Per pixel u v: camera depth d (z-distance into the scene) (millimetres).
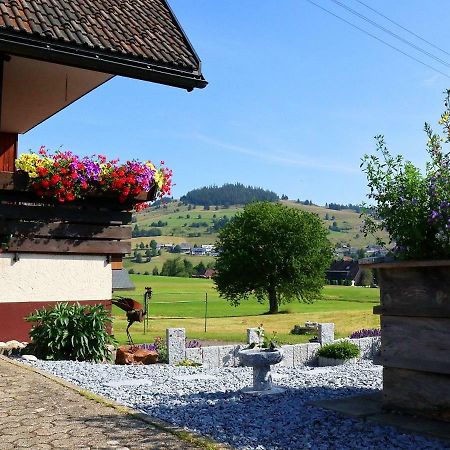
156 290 83375
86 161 11180
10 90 12531
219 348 14570
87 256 11742
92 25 10844
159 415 6250
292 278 53156
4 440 5000
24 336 11070
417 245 5969
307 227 53531
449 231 5715
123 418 5773
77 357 10719
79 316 10930
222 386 8539
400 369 6012
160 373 10039
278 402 7098
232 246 53625
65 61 9844
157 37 11539
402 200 6121
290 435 5496
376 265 6078
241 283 53562
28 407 6074
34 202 11117
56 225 11250
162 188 12039
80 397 6574
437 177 6086
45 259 11320
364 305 61375
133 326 30688
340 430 5605
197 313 49219
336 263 127062
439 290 5668
